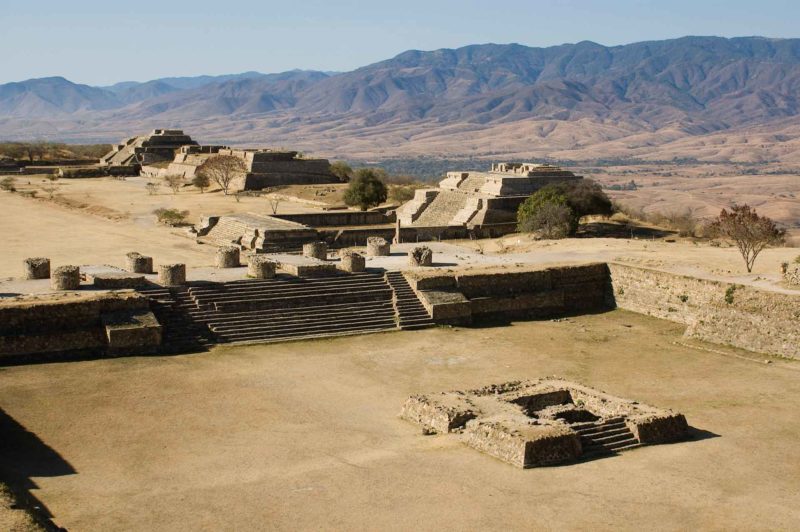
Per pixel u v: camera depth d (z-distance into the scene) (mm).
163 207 144250
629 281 79188
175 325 63562
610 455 44875
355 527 36062
